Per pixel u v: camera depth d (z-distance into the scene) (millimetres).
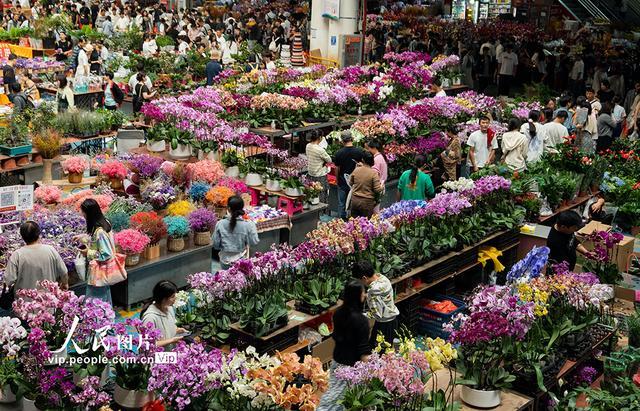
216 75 19734
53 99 17781
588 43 26641
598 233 8727
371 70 19125
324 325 7422
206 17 32719
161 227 9195
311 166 12211
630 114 17328
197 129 12375
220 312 7133
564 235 8266
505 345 5949
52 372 5828
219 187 10539
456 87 21703
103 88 17625
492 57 25469
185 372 5402
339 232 7977
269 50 27844
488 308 6164
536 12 34156
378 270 8016
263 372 5488
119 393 5867
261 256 7367
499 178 9844
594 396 6027
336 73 18750
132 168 10867
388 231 8406
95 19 32781
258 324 6840
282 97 14500
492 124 14570
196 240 9703
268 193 11211
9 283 7402
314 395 5508
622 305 8469
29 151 12258
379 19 31828
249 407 5543
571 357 6781
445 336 8445
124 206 9742
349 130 13203
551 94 21703
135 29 27188
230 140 12062
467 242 9086
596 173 11938
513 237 10031
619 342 7664
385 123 13461
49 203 9875
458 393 6066
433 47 26172
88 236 8039
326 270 7805
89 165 11922
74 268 8195
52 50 26984
